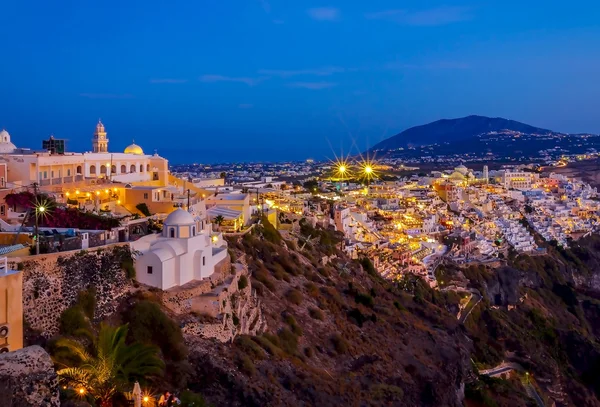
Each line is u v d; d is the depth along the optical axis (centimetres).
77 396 3056
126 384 3575
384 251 14600
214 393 4450
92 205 7344
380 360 7256
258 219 10119
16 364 1966
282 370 5388
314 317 7375
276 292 7469
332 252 11475
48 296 4122
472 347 10919
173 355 4519
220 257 6294
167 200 8394
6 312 3250
